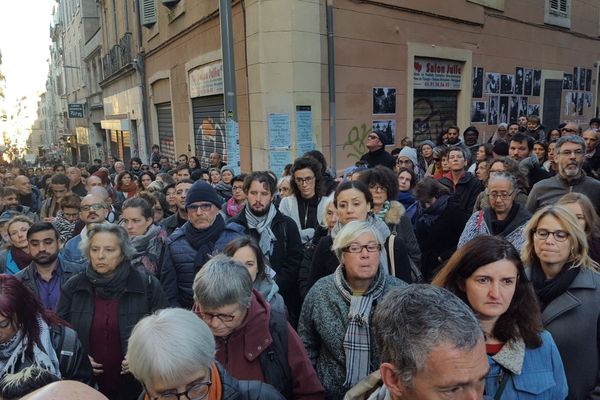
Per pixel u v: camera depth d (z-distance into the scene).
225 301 1.89
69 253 3.49
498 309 1.69
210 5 9.24
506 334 1.73
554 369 1.74
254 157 7.93
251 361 1.99
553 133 7.77
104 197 4.64
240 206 5.17
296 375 2.07
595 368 2.03
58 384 0.91
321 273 2.92
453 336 1.12
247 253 2.48
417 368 1.13
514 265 1.72
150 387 1.40
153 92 14.91
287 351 2.07
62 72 43.03
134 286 2.66
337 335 2.20
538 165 5.17
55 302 3.20
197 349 1.41
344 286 2.25
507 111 12.38
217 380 1.58
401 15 8.77
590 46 16.34
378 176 3.47
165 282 3.18
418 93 9.62
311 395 2.06
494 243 1.75
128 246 2.70
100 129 27.98
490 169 4.29
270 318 2.09
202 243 3.23
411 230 3.47
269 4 7.13
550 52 13.99
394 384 1.24
